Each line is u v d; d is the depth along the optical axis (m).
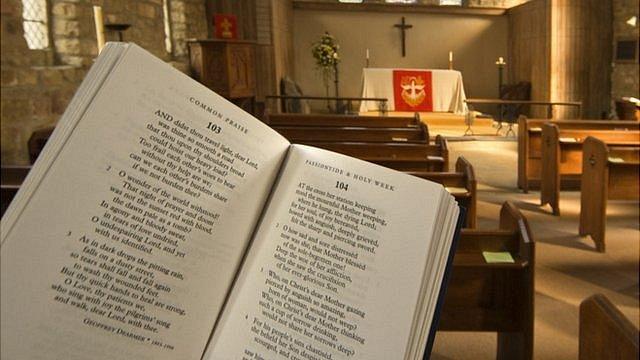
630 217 4.63
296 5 5.34
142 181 0.56
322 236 0.63
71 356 0.52
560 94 5.09
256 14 5.45
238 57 5.09
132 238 0.55
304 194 0.65
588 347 1.26
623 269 3.52
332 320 0.61
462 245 2.02
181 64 3.13
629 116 5.87
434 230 0.62
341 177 0.65
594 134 4.75
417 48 4.98
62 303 0.52
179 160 0.58
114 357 0.54
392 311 0.60
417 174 2.99
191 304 0.58
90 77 0.55
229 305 0.61
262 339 0.60
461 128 5.09
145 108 0.56
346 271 0.62
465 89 4.96
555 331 2.74
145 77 0.56
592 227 3.96
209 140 0.60
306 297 0.62
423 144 3.71
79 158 0.53
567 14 4.88
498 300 1.99
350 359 0.59
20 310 0.51
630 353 1.05
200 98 0.60
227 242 0.61
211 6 5.05
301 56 5.52
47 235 0.52
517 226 2.04
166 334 0.57
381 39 5.10
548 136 4.74
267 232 0.63
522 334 1.99
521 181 5.29
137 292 0.56
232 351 0.60
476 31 4.87
